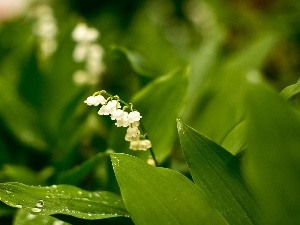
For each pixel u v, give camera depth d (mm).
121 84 937
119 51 649
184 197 417
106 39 1037
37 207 435
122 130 583
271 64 1139
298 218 363
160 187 418
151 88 577
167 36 1246
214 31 1079
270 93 347
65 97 786
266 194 363
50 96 792
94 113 766
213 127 631
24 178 653
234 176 436
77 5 1345
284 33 1127
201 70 858
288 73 1107
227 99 665
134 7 1372
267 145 353
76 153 709
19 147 762
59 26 1014
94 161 547
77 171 563
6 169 664
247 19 1234
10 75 865
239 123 485
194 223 409
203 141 443
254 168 360
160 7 1442
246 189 433
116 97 453
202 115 664
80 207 450
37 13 1030
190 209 413
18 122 760
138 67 643
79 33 751
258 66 816
